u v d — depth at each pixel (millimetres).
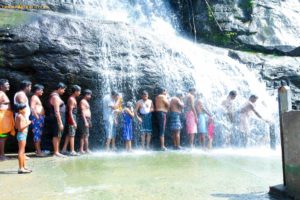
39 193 6637
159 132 12156
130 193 6480
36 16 12711
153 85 12859
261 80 15898
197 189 6617
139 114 12000
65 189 6891
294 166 5613
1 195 6547
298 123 5516
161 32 18344
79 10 16375
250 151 11727
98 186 7074
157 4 19547
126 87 12711
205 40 18312
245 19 18172
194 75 13578
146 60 13156
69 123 11016
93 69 12391
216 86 13938
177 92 12398
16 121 8406
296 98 15984
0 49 11648
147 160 9930
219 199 5918
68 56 12227
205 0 18703
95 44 12719
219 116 12758
